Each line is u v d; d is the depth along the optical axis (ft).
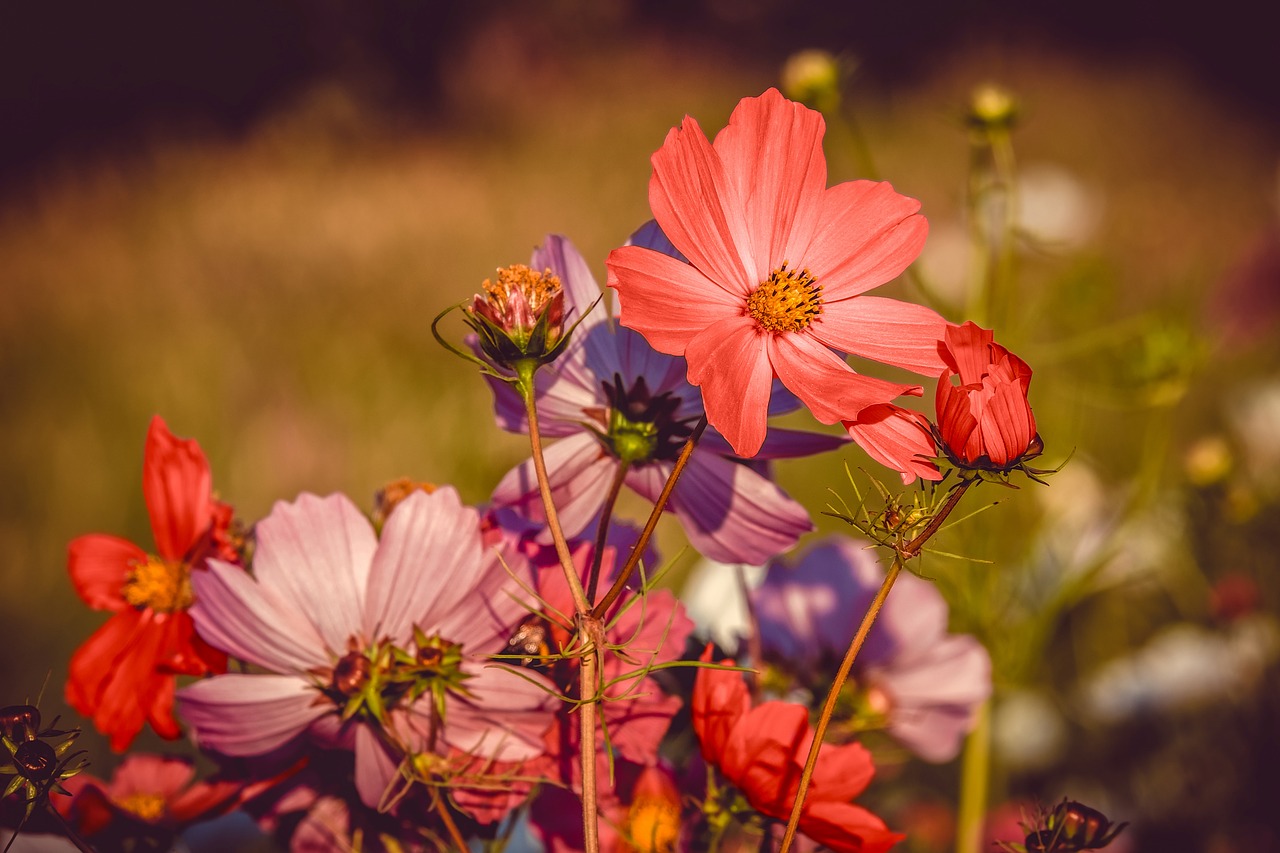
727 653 1.62
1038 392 3.07
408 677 1.36
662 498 1.24
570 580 1.24
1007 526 2.83
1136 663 3.32
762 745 1.36
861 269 1.34
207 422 5.29
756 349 1.29
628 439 1.40
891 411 1.26
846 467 1.27
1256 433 3.76
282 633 1.37
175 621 1.44
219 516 1.47
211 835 1.72
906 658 1.75
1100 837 1.34
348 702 1.37
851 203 1.35
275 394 5.41
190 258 8.90
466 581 1.39
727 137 1.34
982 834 2.65
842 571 1.78
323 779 1.45
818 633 1.76
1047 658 3.54
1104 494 3.30
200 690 1.35
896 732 1.77
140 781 1.48
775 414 1.41
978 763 2.37
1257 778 2.92
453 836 1.37
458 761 1.38
